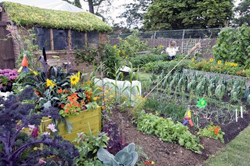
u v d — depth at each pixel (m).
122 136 2.26
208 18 15.95
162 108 3.52
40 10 5.22
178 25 17.36
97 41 6.11
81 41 5.67
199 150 2.48
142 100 3.28
